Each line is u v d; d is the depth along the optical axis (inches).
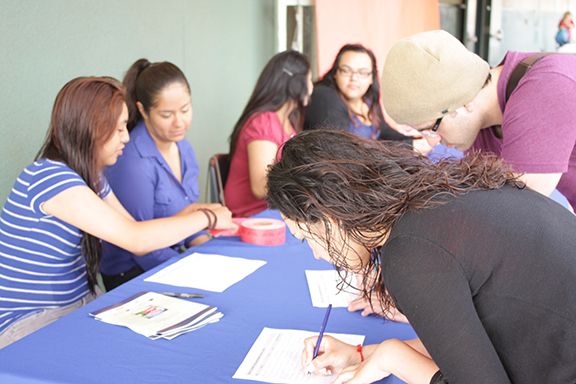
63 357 34.5
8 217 52.3
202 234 79.4
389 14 164.9
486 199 26.3
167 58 120.9
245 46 168.7
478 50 183.5
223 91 154.3
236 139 95.3
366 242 28.0
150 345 36.6
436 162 29.6
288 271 53.3
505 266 24.6
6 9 74.5
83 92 52.9
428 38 45.0
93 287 57.7
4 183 76.3
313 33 176.2
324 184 27.1
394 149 29.5
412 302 24.7
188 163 83.6
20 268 52.3
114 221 51.9
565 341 24.6
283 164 29.1
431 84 43.9
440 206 25.7
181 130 75.3
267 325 40.4
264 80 94.0
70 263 54.5
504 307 25.0
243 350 36.2
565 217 27.3
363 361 33.9
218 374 32.9
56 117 53.1
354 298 45.7
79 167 53.7
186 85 74.6
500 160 30.5
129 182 71.2
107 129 54.2
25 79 78.7
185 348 36.2
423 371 29.6
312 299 45.6
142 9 108.9
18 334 50.8
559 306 24.5
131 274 71.9
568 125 42.6
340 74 117.3
